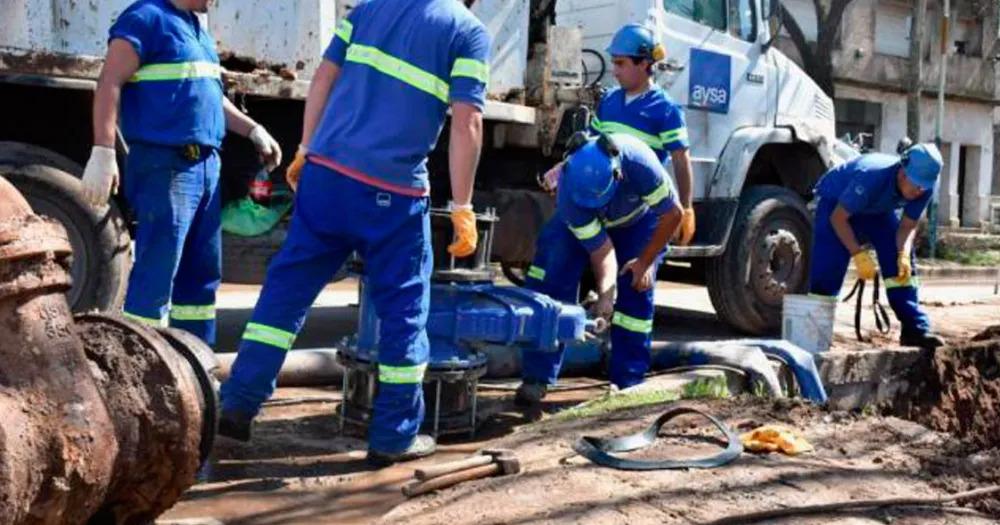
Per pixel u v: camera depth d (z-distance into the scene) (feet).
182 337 9.18
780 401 16.16
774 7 27.73
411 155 12.41
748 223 26.23
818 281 23.93
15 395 7.30
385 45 12.42
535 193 24.27
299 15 19.13
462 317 13.97
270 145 15.62
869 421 15.34
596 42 25.45
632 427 14.43
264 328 12.27
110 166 13.08
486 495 11.31
